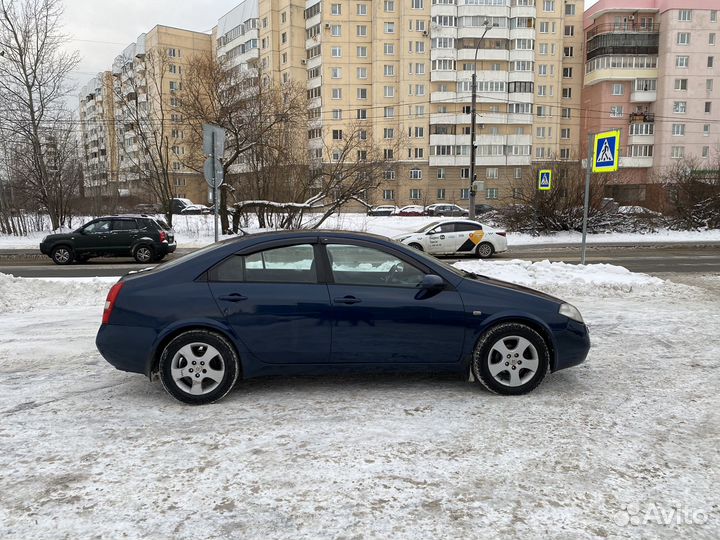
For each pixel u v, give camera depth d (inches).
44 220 1170.0
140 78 1322.6
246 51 2743.6
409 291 173.0
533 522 106.3
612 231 1097.4
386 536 102.0
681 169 1148.5
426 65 2431.1
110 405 168.7
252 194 1059.3
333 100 2514.8
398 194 2474.2
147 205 1472.7
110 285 389.7
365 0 2477.9
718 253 769.6
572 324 177.0
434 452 135.9
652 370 203.5
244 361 168.9
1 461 131.3
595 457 133.6
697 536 102.0
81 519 107.3
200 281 169.9
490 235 727.7
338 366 171.5
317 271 173.0
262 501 113.7
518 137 2436.0
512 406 166.9
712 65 2319.1
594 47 2434.8
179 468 127.8
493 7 2373.3
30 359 221.8
